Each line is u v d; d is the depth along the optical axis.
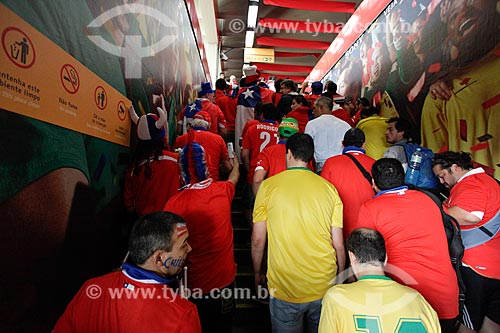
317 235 1.62
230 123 5.28
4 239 0.92
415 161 2.45
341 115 4.00
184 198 1.68
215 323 1.75
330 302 1.21
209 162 2.60
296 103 3.88
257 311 2.52
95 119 1.60
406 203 1.55
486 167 2.68
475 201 1.93
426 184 2.39
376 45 5.40
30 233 1.05
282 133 2.41
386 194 1.62
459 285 1.62
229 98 5.35
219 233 1.71
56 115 1.21
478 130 2.79
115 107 1.90
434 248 1.49
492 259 1.98
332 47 8.36
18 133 0.98
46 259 1.15
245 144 3.18
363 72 6.05
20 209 1.00
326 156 2.75
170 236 1.08
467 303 2.07
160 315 0.95
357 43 6.44
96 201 1.61
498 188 1.99
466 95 2.98
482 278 2.00
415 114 4.02
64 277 1.28
